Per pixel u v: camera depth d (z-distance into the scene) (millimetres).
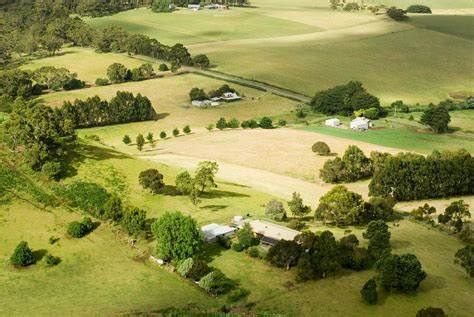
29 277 105750
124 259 112062
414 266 102562
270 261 110312
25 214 124938
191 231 110250
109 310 95625
